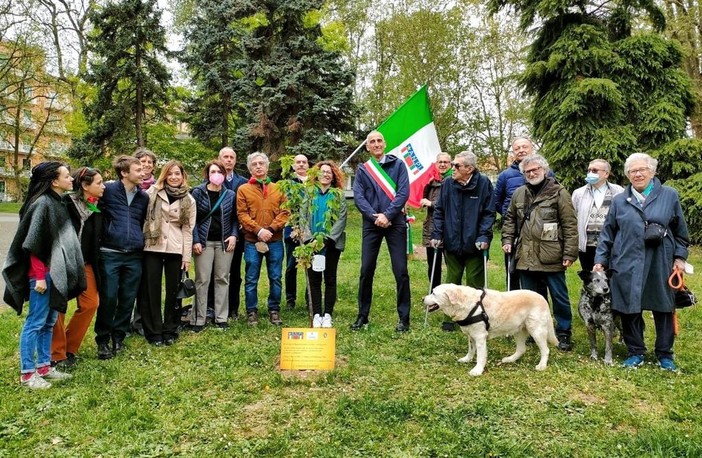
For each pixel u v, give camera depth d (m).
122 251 4.57
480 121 24.39
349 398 3.62
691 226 12.90
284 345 4.24
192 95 21.53
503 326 4.20
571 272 9.23
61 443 3.04
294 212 4.72
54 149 30.11
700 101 15.15
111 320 4.59
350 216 21.00
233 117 20.33
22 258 3.87
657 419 3.31
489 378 4.05
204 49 19.06
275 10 16.75
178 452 2.94
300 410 3.46
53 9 24.75
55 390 3.79
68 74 24.67
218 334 5.25
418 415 3.33
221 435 3.12
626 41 13.77
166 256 4.97
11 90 25.61
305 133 16.20
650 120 13.50
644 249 4.20
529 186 4.94
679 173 13.38
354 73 17.22
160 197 4.87
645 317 6.18
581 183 13.80
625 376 4.04
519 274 5.11
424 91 7.04
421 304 6.79
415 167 6.93
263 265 9.77
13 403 3.53
